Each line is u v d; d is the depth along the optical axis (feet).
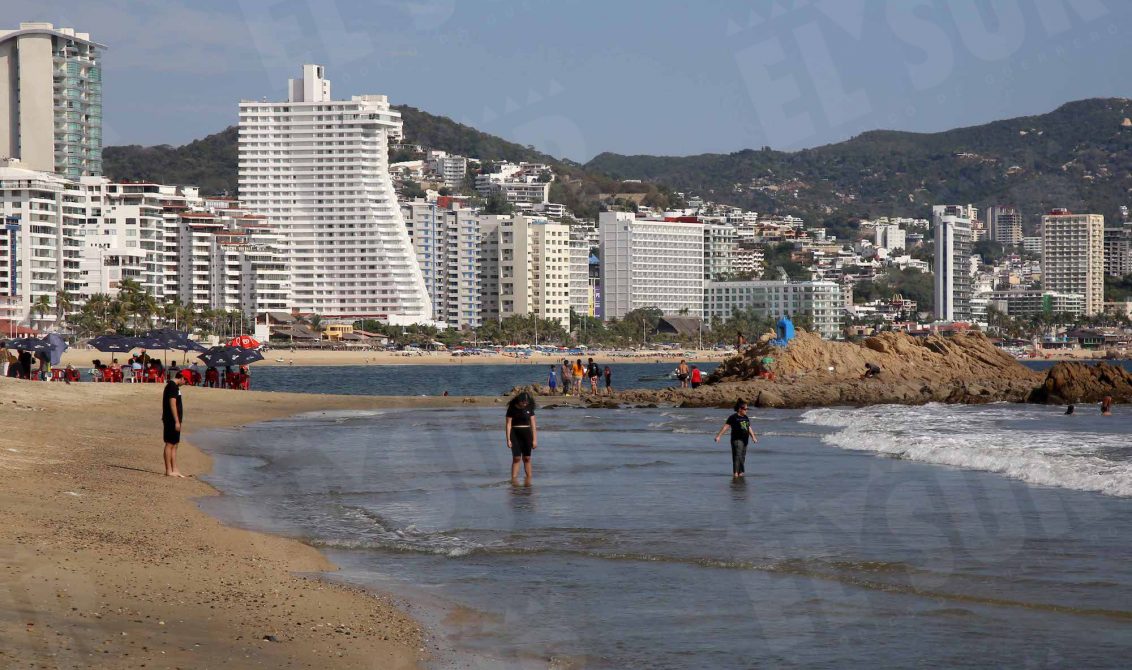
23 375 322.75
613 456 178.60
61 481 123.24
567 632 71.36
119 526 97.96
